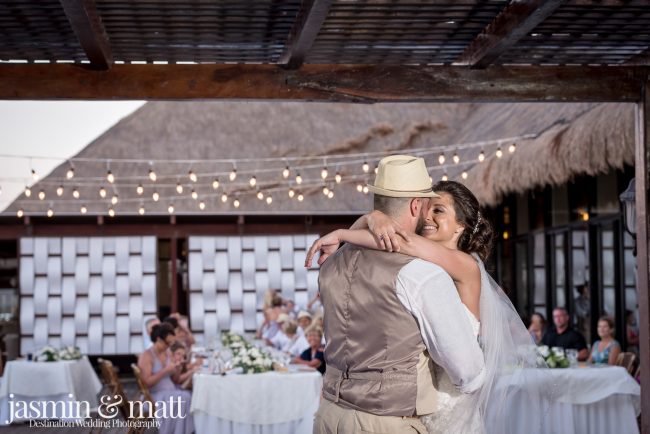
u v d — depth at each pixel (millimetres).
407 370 3029
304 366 8477
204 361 9344
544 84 6145
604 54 6012
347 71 6070
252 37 5559
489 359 3285
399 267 3014
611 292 10508
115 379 7578
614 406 7148
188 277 15922
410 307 2979
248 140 17531
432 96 6086
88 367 11047
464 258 3227
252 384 7414
